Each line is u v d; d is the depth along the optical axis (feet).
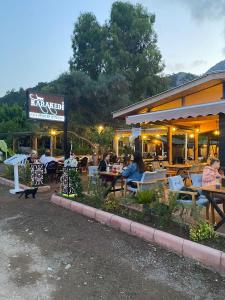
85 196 27.12
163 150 81.87
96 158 58.08
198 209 17.88
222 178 21.49
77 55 100.22
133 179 25.50
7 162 35.32
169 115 25.81
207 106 22.93
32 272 13.43
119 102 76.43
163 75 98.84
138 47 100.12
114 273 13.29
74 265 14.14
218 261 13.46
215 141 65.10
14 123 104.53
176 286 12.14
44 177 41.22
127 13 99.40
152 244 16.67
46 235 18.42
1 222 21.53
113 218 19.84
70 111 74.13
